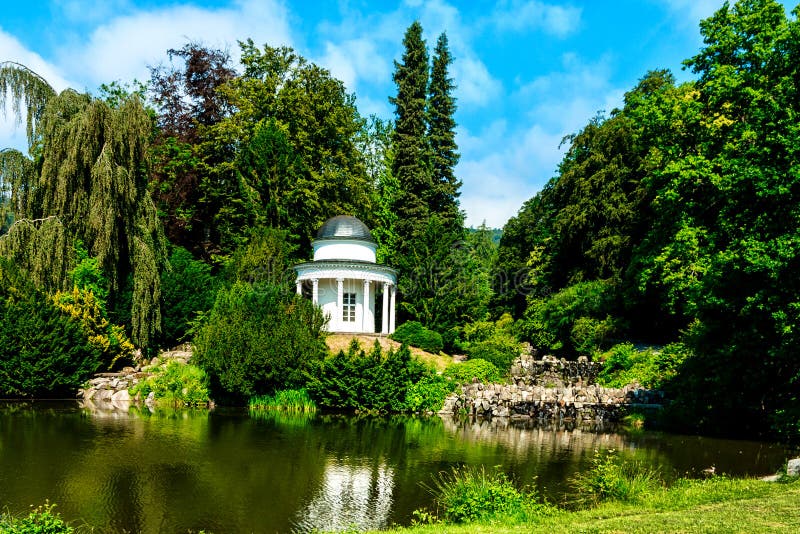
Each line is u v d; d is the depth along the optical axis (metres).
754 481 12.23
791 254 16.47
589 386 29.30
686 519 8.54
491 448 18.09
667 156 27.03
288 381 27.53
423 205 52.00
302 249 43.62
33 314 27.19
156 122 46.25
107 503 11.56
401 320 43.31
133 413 23.94
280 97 43.97
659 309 37.12
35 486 12.59
